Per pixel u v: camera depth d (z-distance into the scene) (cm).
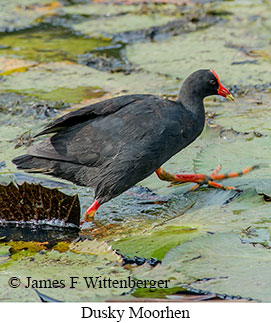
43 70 1595
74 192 1069
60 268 820
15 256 872
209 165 1066
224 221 912
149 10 2009
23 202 965
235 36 1766
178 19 1914
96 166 959
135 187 1073
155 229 908
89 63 1645
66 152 961
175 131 961
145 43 1753
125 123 948
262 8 1988
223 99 1400
